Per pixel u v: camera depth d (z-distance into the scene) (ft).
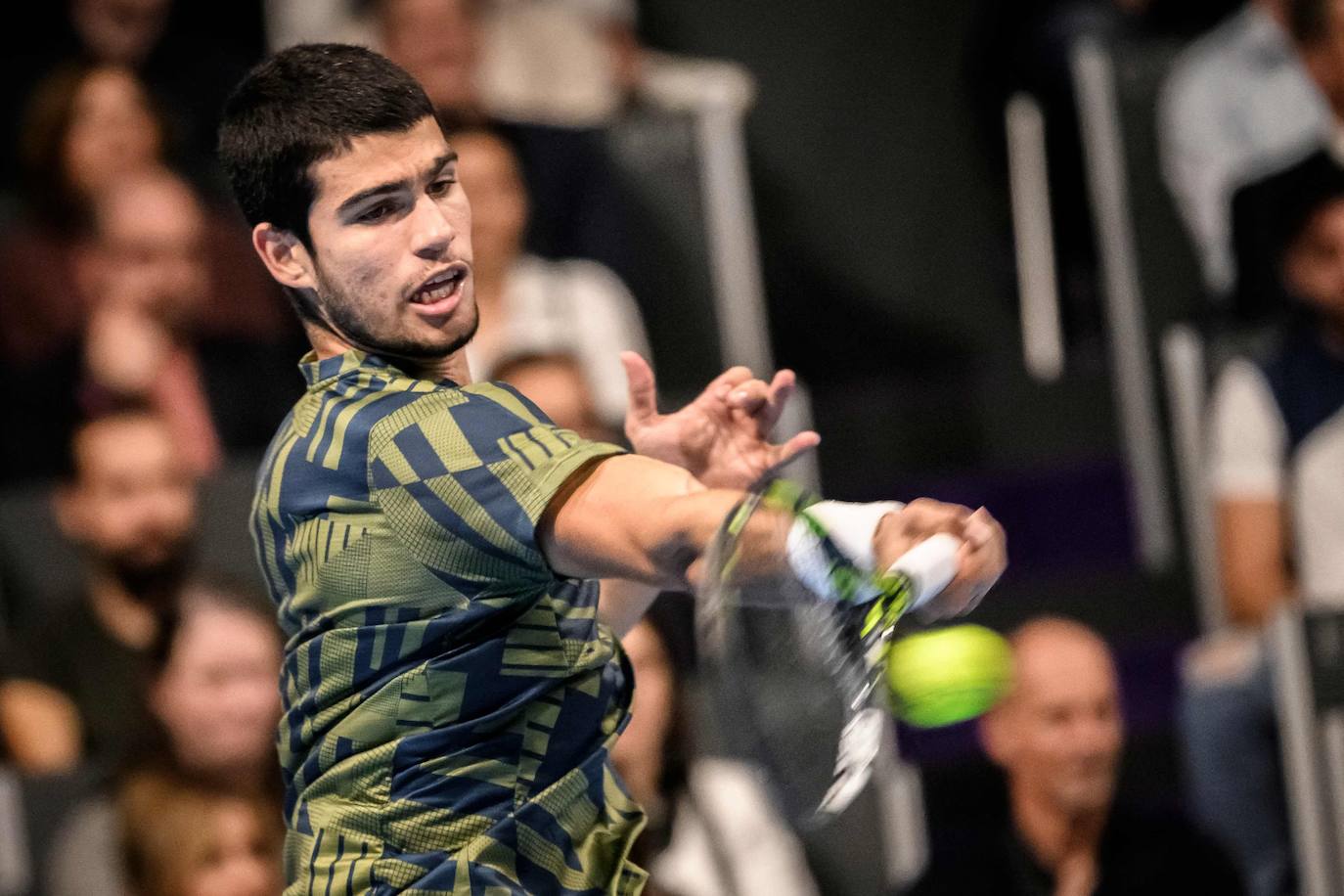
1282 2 53.47
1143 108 53.67
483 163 48.37
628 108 58.95
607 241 52.75
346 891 17.99
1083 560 53.21
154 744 40.16
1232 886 42.98
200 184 51.83
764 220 62.95
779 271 62.69
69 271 48.85
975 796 45.29
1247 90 53.52
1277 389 49.60
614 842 19.08
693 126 53.52
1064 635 43.65
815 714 15.55
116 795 39.88
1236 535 49.42
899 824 44.24
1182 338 51.01
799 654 15.66
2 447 48.24
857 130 63.67
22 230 49.32
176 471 44.75
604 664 18.90
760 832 41.19
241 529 45.32
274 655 40.91
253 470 45.85
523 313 49.24
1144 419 51.49
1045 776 42.75
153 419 44.88
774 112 63.57
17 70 53.36
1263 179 51.90
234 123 18.56
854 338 62.54
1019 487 53.57
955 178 63.10
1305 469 49.03
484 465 16.66
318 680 18.12
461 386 17.85
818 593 15.05
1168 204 53.21
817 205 63.21
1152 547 51.06
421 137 17.98
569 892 18.22
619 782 19.93
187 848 39.22
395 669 17.72
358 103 17.87
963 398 54.60
